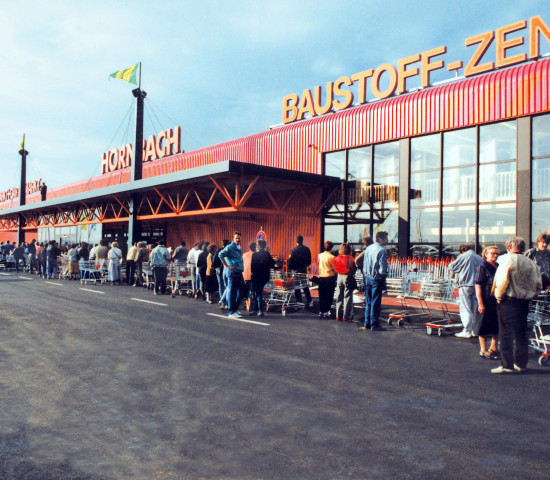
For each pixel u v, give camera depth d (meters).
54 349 7.34
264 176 17.27
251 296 11.97
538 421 4.57
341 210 19.72
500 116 14.80
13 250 30.62
